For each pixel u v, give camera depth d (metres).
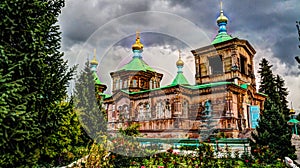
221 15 21.22
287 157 7.77
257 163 7.21
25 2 3.95
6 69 3.63
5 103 3.21
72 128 6.96
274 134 8.20
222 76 16.62
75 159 6.39
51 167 5.50
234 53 17.86
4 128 3.32
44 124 4.15
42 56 4.17
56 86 4.62
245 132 14.67
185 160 6.89
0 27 3.75
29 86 3.87
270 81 25.00
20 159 3.73
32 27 4.05
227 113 14.75
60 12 5.62
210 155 7.05
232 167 6.84
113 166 4.88
